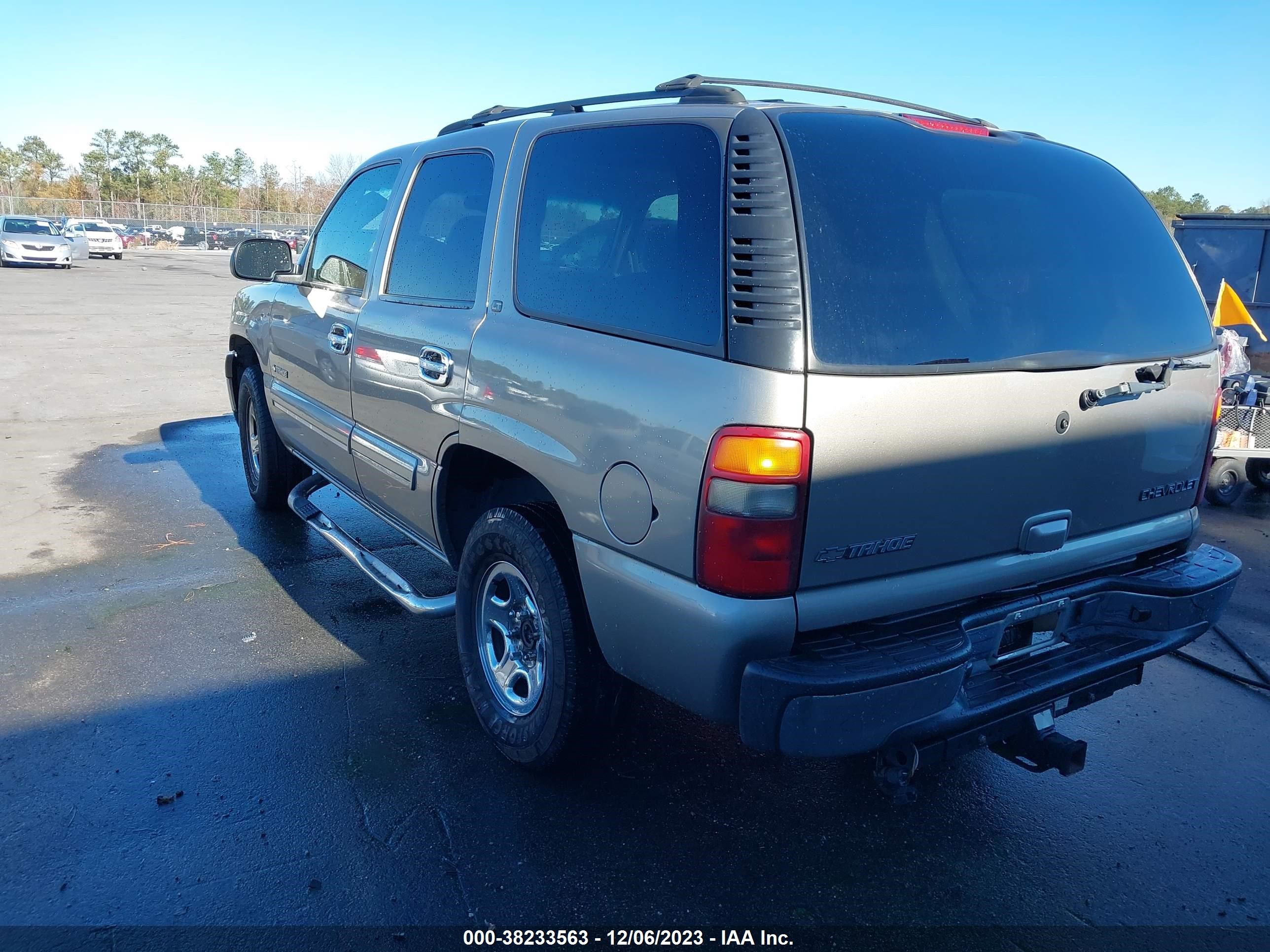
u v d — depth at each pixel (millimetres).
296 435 5035
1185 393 3021
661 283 2584
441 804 3090
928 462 2428
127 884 2668
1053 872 2871
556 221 3061
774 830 3025
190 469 7219
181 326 16438
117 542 5527
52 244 30359
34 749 3318
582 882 2752
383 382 3809
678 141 2664
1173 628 3053
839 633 2486
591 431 2674
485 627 3369
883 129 2652
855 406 2297
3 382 10523
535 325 3006
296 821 2969
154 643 4207
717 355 2369
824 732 2307
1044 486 2686
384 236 4059
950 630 2553
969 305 2543
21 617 4438
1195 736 3701
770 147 2406
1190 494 3193
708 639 2355
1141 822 3137
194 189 85875
